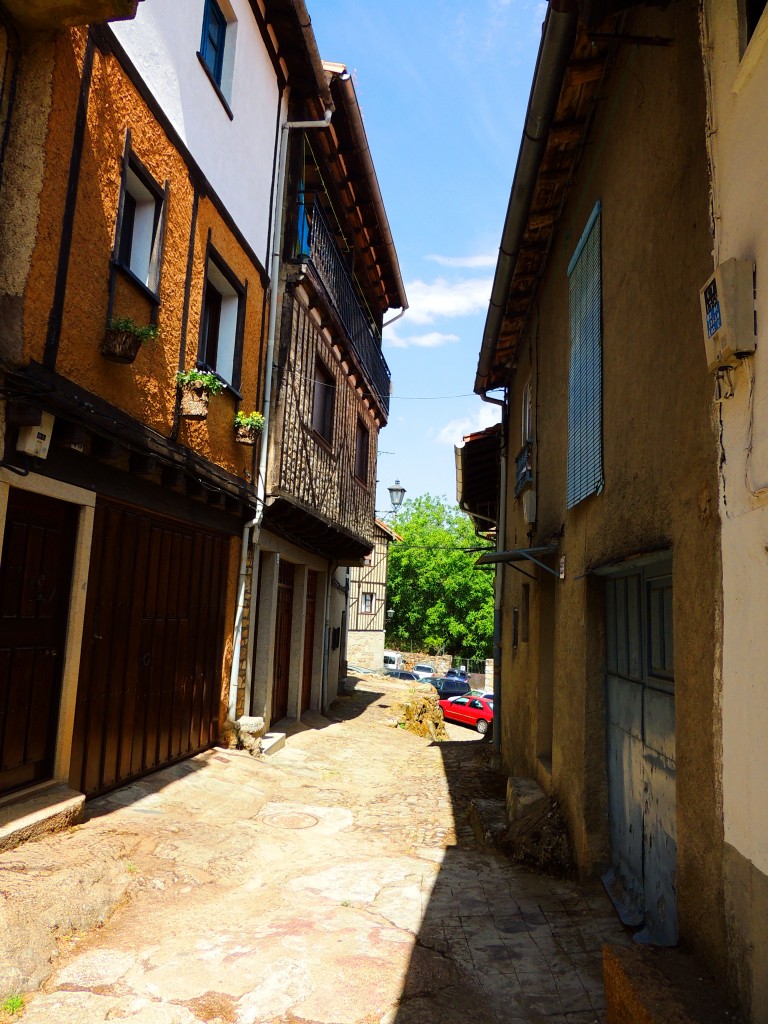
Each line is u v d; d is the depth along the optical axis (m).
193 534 7.19
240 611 8.27
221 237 7.26
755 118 2.59
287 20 8.26
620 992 2.72
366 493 13.74
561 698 5.79
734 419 2.67
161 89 5.84
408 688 21.53
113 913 3.79
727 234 2.81
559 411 6.51
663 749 3.67
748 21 2.74
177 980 3.20
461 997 3.20
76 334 4.63
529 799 5.92
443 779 8.74
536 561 6.25
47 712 4.71
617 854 4.57
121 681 5.73
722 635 2.74
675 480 3.32
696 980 2.69
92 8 3.95
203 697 7.52
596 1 3.40
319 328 10.38
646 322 3.87
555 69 4.58
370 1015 3.02
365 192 11.53
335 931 3.81
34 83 4.17
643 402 3.88
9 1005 2.88
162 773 6.41
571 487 5.66
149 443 5.54
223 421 7.50
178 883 4.30
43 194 4.18
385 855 5.35
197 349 6.69
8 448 4.07
